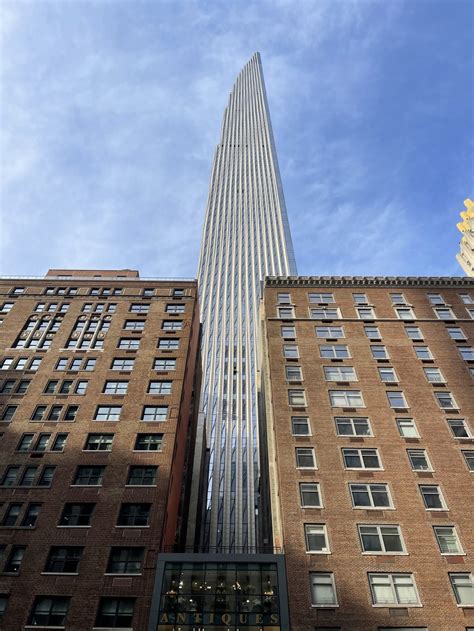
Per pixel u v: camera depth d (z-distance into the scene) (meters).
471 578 28.70
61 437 38.66
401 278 54.25
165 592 28.72
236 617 27.50
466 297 52.22
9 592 29.12
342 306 50.88
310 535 30.97
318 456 35.53
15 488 34.91
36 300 52.62
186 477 51.16
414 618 26.88
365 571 28.97
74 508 33.75
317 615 27.17
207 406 91.56
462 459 35.25
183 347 46.81
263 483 56.09
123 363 45.00
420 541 30.38
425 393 40.50
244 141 199.12
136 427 39.12
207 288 123.31
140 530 32.34
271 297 52.22
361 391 40.78
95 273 61.69
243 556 30.33
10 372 43.94
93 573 30.09
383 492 33.25
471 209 144.38
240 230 146.50
